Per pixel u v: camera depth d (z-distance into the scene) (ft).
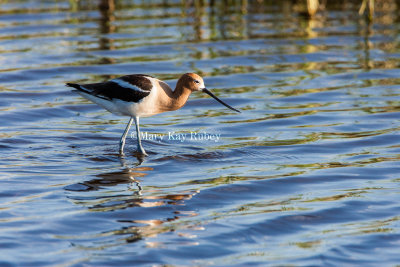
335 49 72.90
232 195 34.99
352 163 40.60
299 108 53.78
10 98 55.93
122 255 27.48
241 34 79.82
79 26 83.92
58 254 27.48
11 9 94.53
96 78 61.41
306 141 45.37
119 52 70.90
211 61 67.92
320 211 32.53
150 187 36.14
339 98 56.34
